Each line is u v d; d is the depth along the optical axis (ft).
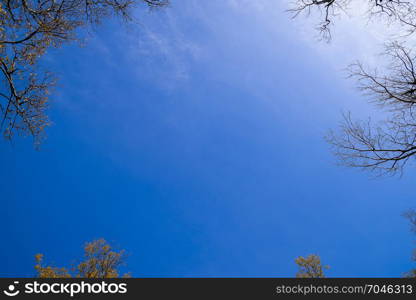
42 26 18.52
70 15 19.79
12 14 18.37
